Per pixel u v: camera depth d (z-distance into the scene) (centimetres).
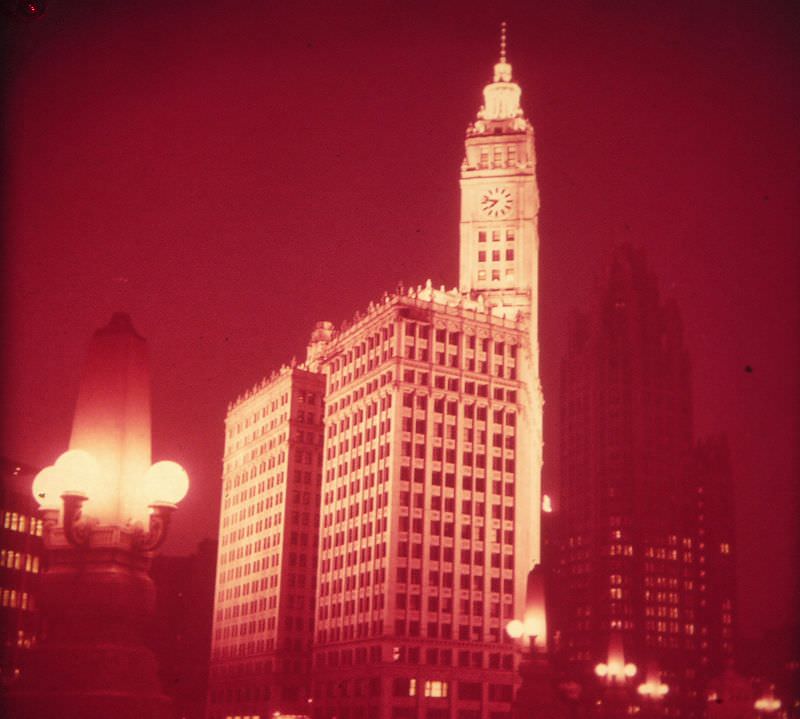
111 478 3794
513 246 17638
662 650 17900
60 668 3597
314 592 17425
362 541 15300
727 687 5147
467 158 18188
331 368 17262
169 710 3766
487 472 15438
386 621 14238
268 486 18400
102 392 3894
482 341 15950
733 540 18075
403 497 14788
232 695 17900
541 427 18462
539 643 5988
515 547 15300
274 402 18762
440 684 14238
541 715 5819
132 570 3744
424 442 15125
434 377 15412
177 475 3778
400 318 15400
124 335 3969
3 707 3538
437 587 14638
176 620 18588
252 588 18200
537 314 18162
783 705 4744
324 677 15400
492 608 14912
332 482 16512
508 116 18538
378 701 14000
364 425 15862
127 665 3644
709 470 18512
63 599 3662
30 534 6488
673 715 13988
